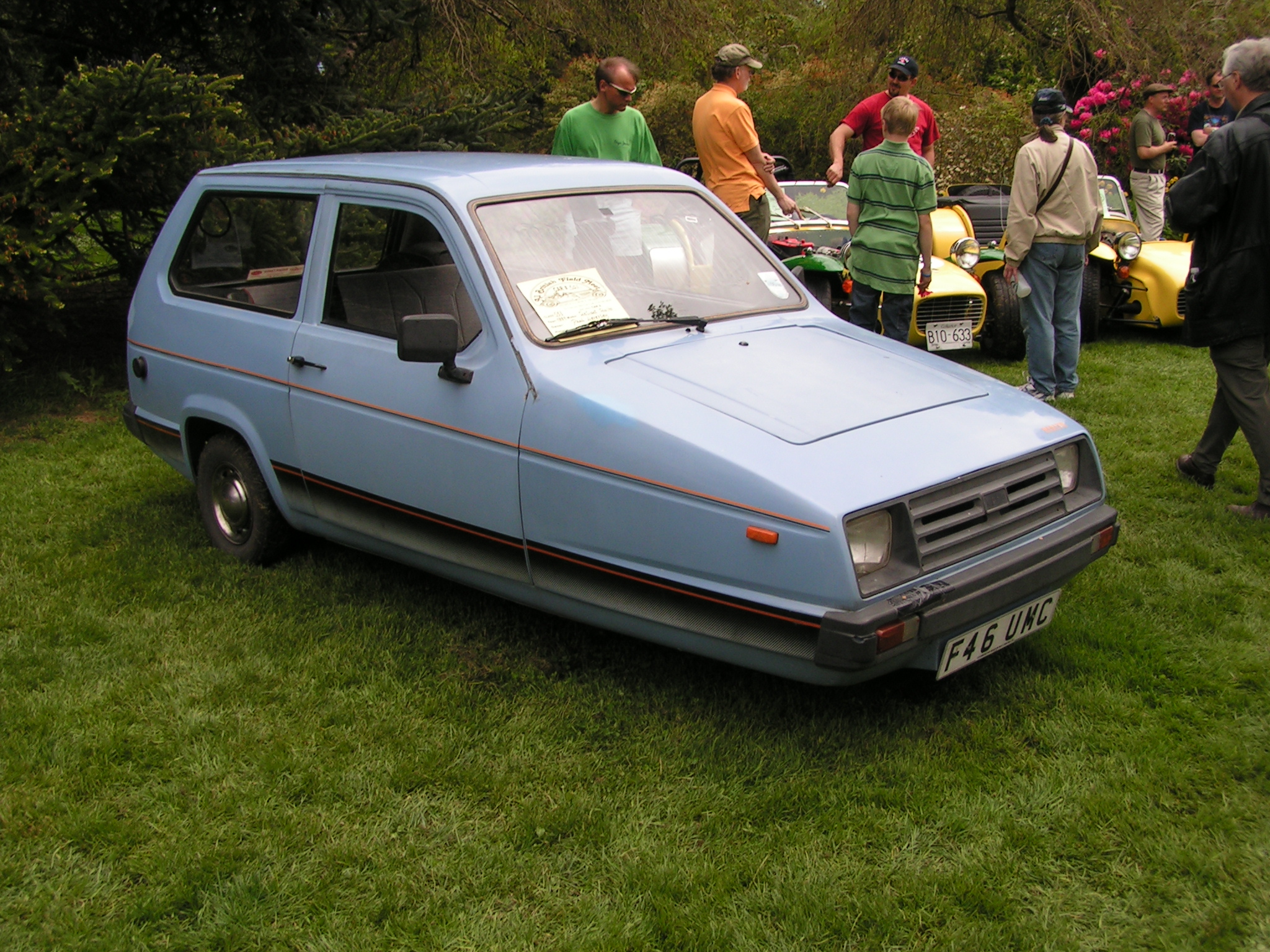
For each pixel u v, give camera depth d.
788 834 2.75
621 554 3.10
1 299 6.88
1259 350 4.67
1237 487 5.22
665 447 2.97
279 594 4.19
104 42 9.02
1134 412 6.53
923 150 7.81
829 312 4.21
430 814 2.88
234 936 2.43
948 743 3.14
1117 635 3.72
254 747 3.17
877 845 2.72
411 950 2.40
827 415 3.10
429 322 3.26
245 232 4.34
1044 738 3.15
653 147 6.91
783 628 2.80
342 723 3.31
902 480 2.84
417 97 10.12
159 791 2.96
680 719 3.28
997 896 2.51
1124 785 2.92
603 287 3.64
